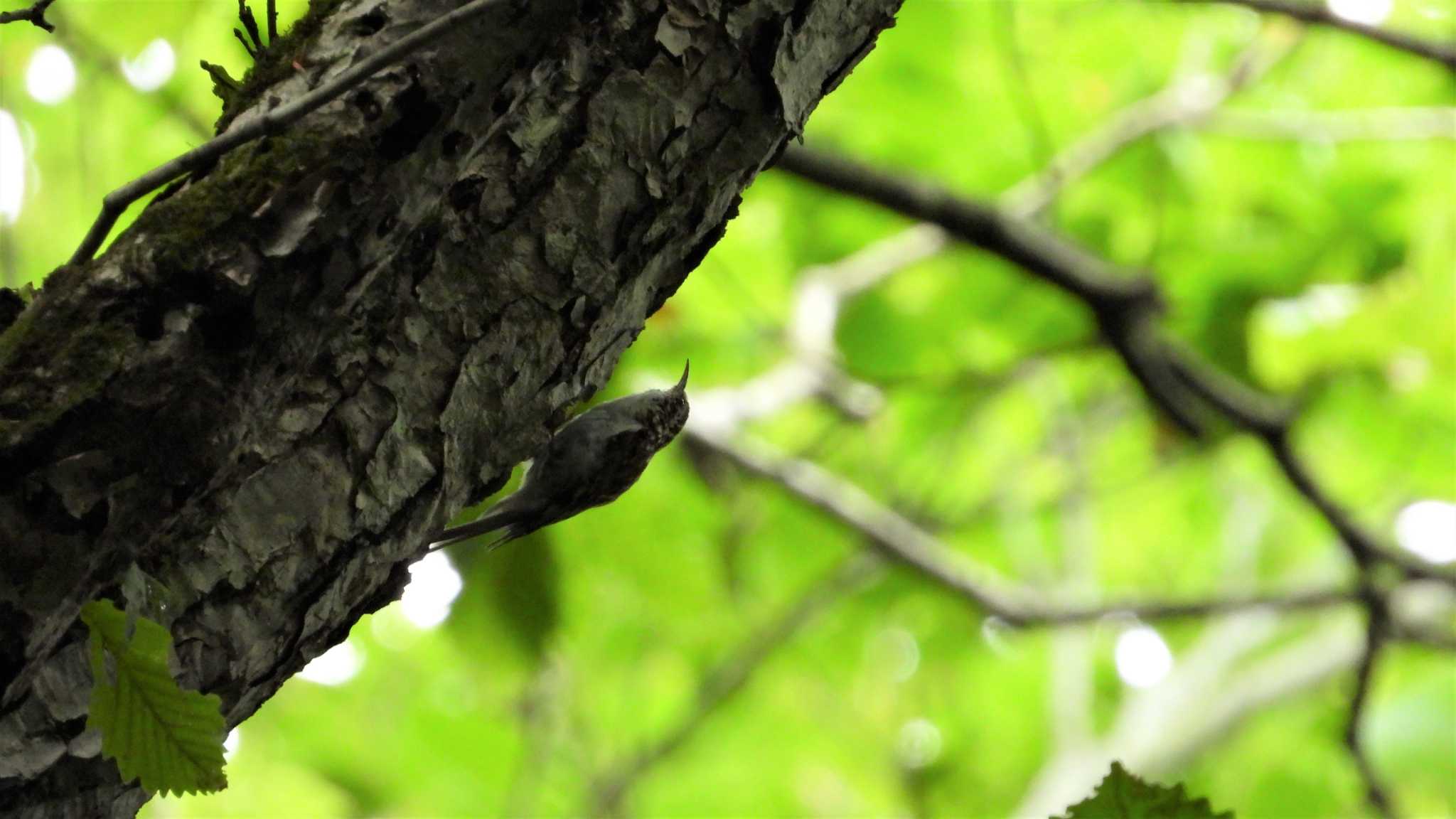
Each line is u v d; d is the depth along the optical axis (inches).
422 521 122.5
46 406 94.6
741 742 719.1
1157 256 370.3
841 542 522.0
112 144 310.2
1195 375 362.3
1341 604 486.6
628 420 223.9
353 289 104.3
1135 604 481.7
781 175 333.7
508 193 121.0
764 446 455.5
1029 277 347.9
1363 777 450.9
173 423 96.2
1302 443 528.1
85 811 105.5
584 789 568.1
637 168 124.6
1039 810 579.5
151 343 97.0
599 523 326.6
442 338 120.4
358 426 117.1
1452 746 551.2
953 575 476.7
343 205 102.4
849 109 450.9
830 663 638.5
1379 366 410.3
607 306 127.0
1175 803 126.6
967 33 427.8
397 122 105.0
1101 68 453.4
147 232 100.4
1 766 99.5
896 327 436.8
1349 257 392.2
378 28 113.3
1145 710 631.2
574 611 325.7
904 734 756.0
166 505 96.9
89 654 104.2
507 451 127.4
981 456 582.2
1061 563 642.2
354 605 121.3
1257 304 389.4
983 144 452.8
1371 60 458.0
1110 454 619.2
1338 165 427.5
